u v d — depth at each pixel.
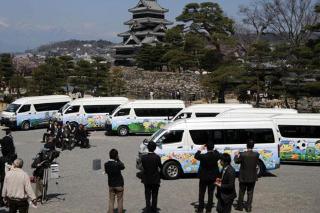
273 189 17.52
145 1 109.94
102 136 35.47
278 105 51.34
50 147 15.58
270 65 48.41
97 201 15.54
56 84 60.50
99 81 63.09
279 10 68.31
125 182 18.78
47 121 40.59
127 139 33.62
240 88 47.50
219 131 19.80
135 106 35.53
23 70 98.38
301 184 18.55
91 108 38.38
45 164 15.27
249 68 47.31
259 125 20.03
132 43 105.25
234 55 62.34
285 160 24.19
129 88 76.62
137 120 35.44
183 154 19.52
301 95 43.72
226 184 11.97
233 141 19.75
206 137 19.70
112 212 12.84
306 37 60.38
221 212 12.15
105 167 12.86
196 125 19.80
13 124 38.94
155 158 12.92
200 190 13.35
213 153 13.20
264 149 19.86
